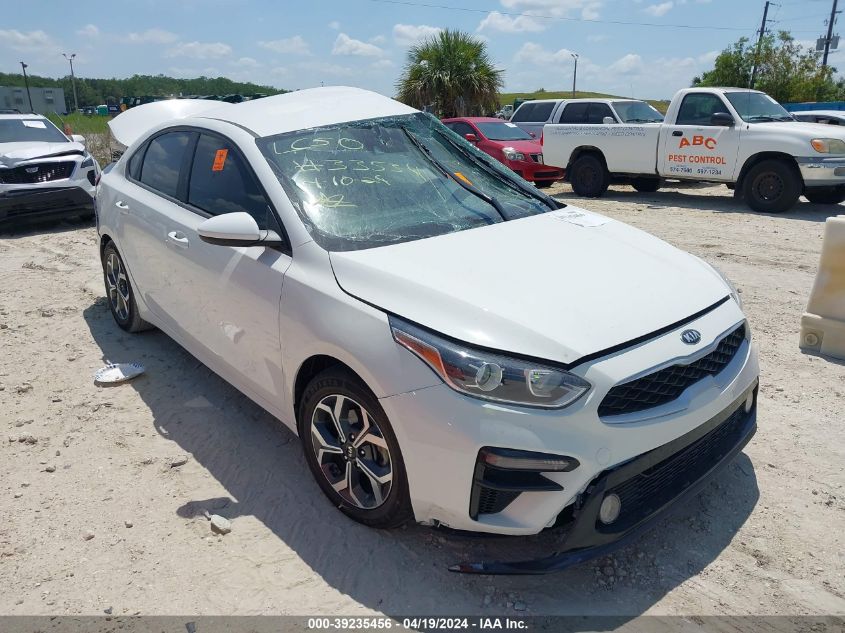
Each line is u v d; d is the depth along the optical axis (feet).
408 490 9.06
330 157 12.04
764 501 10.79
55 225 34.01
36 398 14.46
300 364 10.27
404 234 10.88
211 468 11.92
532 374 8.18
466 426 8.21
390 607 8.82
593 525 8.38
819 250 26.37
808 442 12.41
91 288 21.83
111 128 18.89
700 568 9.44
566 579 9.30
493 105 87.51
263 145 11.99
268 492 11.21
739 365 10.04
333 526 10.34
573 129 42.86
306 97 14.06
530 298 9.14
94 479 11.60
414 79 87.56
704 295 10.19
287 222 10.84
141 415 13.73
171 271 13.61
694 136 37.52
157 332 18.01
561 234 11.44
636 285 9.89
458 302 8.95
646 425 8.49
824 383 14.74
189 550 9.88
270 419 13.53
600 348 8.46
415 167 12.58
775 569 9.38
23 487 11.37
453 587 9.15
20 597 9.02
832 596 8.89
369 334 9.08
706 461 9.73
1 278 23.38
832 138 32.99
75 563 9.63
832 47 135.64
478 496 8.43
